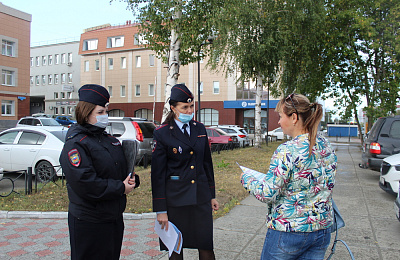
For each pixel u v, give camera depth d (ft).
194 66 129.70
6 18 110.83
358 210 19.49
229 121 128.06
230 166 34.55
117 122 34.40
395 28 53.06
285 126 7.11
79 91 7.98
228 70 56.65
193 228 9.19
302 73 56.70
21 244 13.65
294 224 6.59
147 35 42.45
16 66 114.62
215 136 58.29
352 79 58.18
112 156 7.93
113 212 7.78
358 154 54.49
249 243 14.01
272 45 49.57
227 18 42.22
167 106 34.01
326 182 6.75
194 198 8.92
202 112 132.36
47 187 23.94
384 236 14.99
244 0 45.57
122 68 142.61
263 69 52.29
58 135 28.84
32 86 190.90
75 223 7.55
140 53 138.82
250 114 129.90
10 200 20.58
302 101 6.89
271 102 124.06
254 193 6.82
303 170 6.56
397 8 50.85
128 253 12.98
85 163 7.28
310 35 53.47
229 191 23.04
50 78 184.55
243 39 48.62
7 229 15.65
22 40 116.37
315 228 6.60
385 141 27.63
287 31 49.29
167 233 8.80
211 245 9.29
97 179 7.31
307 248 6.77
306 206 6.64
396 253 13.02
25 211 18.03
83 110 7.70
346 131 127.54
